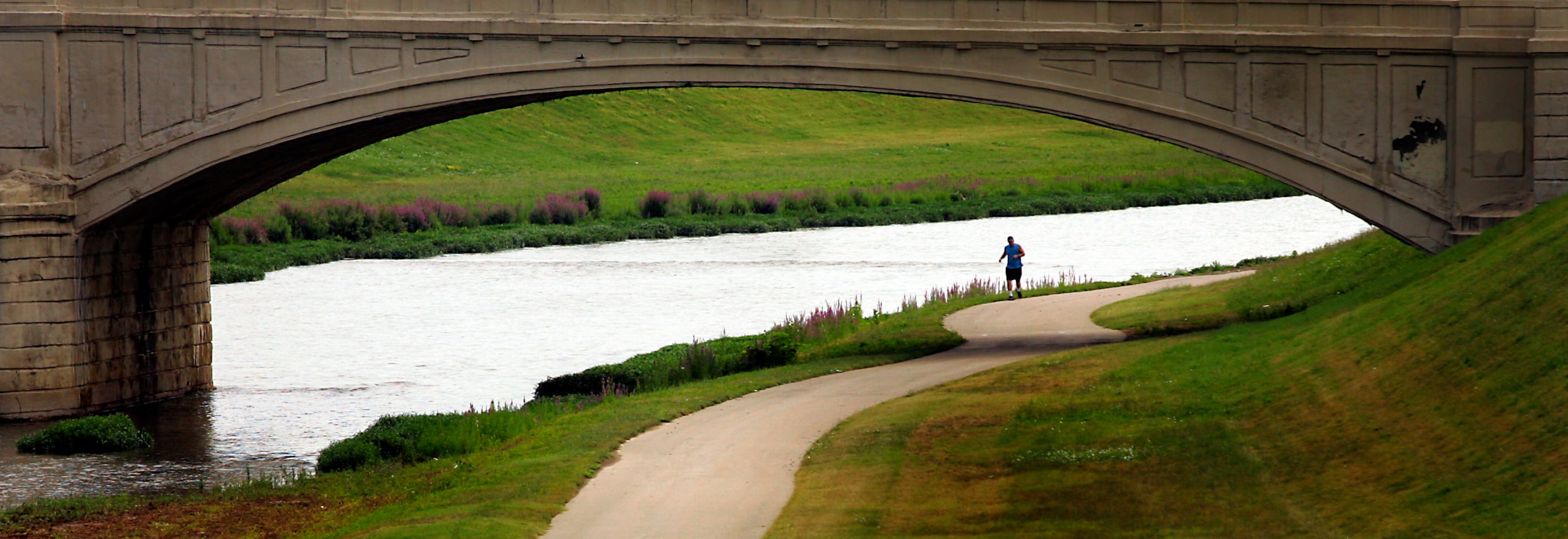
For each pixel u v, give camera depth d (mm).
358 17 105250
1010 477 66375
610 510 64750
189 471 90938
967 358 109625
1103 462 67062
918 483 66750
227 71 107000
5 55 108375
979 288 165250
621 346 144000
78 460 94875
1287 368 79062
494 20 104625
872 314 158500
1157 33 104062
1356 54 104312
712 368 114062
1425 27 104375
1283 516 54812
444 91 105812
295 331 158500
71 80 108562
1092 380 88875
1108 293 154750
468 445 88188
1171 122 105250
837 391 96688
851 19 105062
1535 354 59062
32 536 70812
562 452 79062
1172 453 67188
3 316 107188
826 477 69562
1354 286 117625
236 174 114625
